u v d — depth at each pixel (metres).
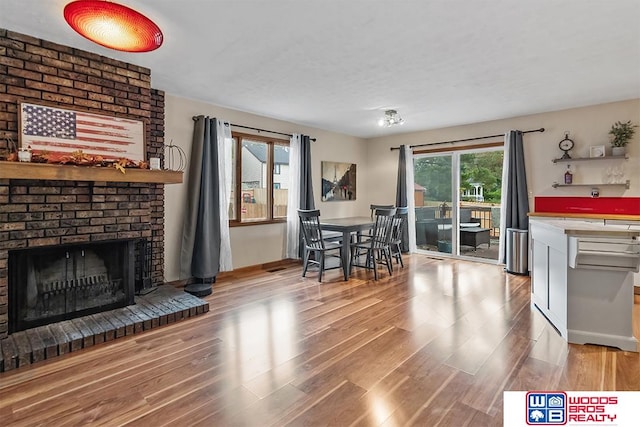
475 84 3.61
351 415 1.75
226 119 4.59
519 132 4.92
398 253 5.37
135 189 3.24
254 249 5.04
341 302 3.56
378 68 3.16
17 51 2.55
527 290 4.00
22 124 2.57
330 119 5.27
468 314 3.21
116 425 1.67
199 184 4.17
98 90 2.96
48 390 1.96
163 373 2.15
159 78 3.48
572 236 2.54
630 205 4.17
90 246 2.96
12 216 2.53
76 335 2.51
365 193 7.04
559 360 2.31
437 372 2.16
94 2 1.82
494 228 5.52
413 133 6.29
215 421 1.70
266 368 2.22
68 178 2.58
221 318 3.10
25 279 2.62
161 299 3.31
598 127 4.39
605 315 2.51
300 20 2.30
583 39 2.58
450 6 2.13
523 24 2.35
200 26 2.39
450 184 5.95
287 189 5.59
